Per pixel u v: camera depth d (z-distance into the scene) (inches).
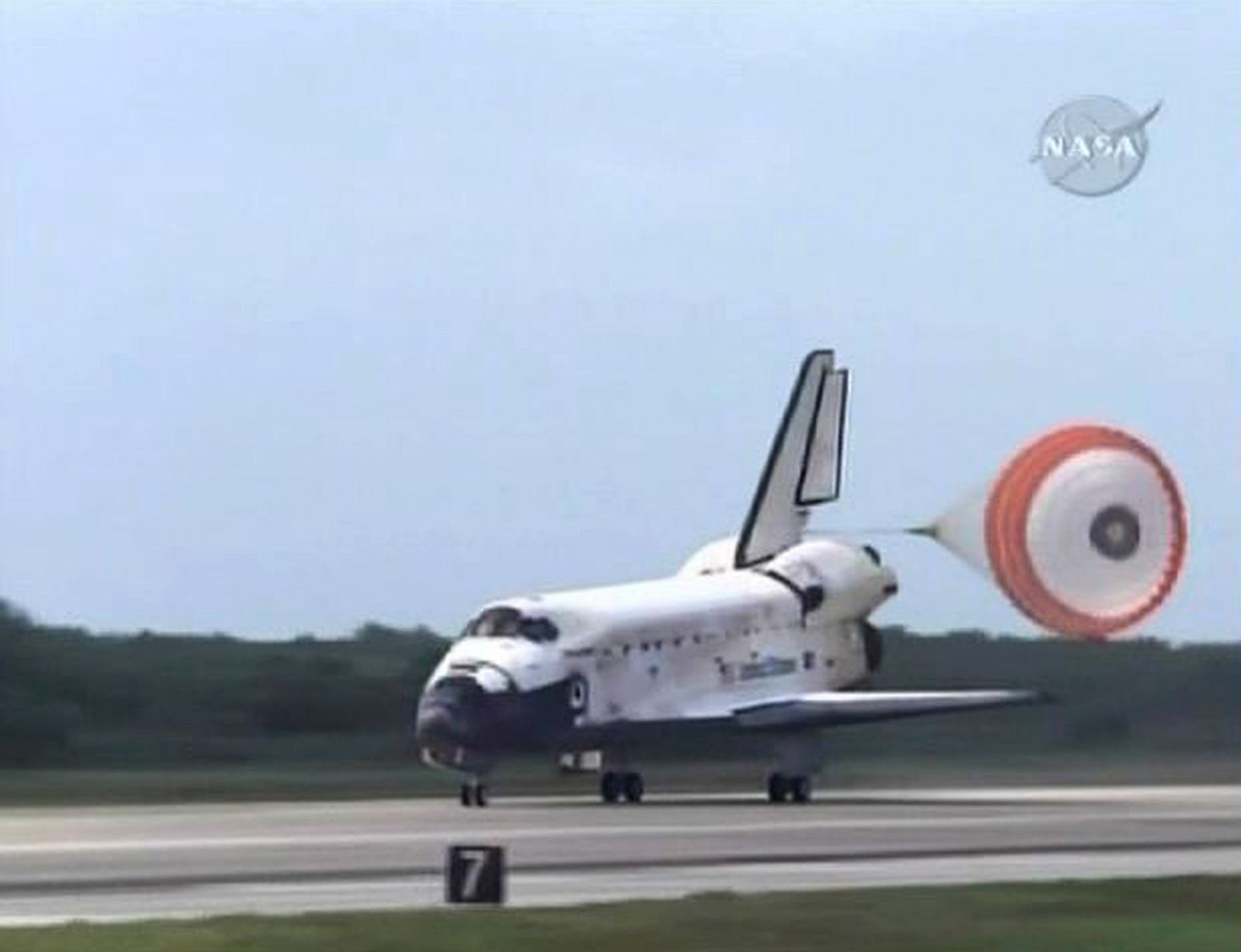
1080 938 4057.6
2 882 5265.8
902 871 5610.2
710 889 5054.1
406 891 5059.1
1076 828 7362.2
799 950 3912.4
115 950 3826.3
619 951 3863.2
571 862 5846.5
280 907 4680.1
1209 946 3993.6
